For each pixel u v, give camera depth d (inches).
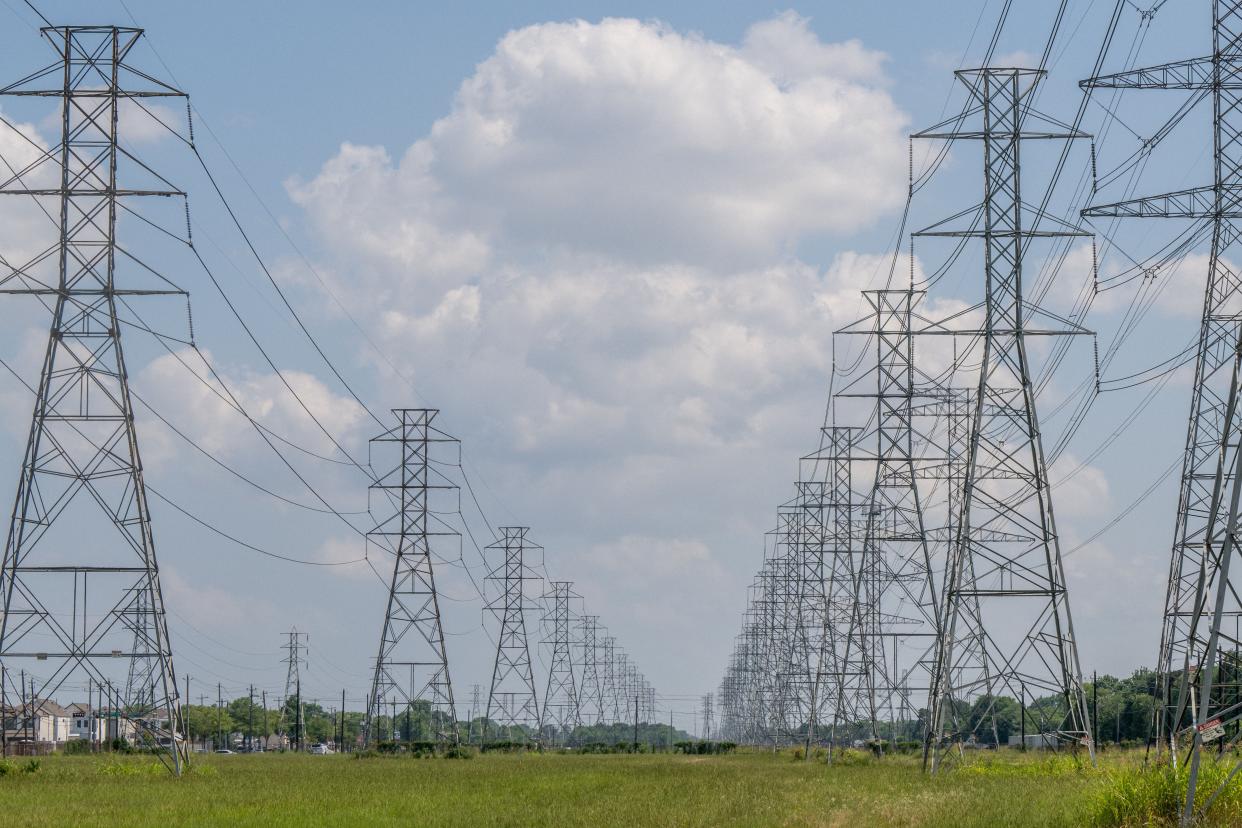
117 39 3164.4
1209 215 2704.2
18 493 3019.2
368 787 3024.1
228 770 4109.3
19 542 3009.4
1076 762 3292.3
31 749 5949.8
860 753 5108.3
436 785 3144.7
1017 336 3223.4
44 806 2357.3
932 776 3307.1
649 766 4758.9
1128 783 1823.3
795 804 2347.4
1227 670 3385.8
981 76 3275.1
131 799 2544.3
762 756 6811.0
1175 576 3211.1
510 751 7564.0
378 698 6097.4
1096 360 3228.3
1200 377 3112.7
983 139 3262.8
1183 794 1788.9
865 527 4852.4
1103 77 2559.1
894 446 4279.0
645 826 1951.3
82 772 3575.3
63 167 3132.4
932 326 3292.3
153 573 3134.8
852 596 5354.3
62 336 3100.4
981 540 3284.9
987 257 3243.1
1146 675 7504.9
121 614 3120.1
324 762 5315.0
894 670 4906.5
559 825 1973.4
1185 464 3206.2
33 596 2997.0
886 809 2139.5
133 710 6875.0
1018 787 2691.9
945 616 3351.4
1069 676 3260.3
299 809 2317.9
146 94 3149.6
